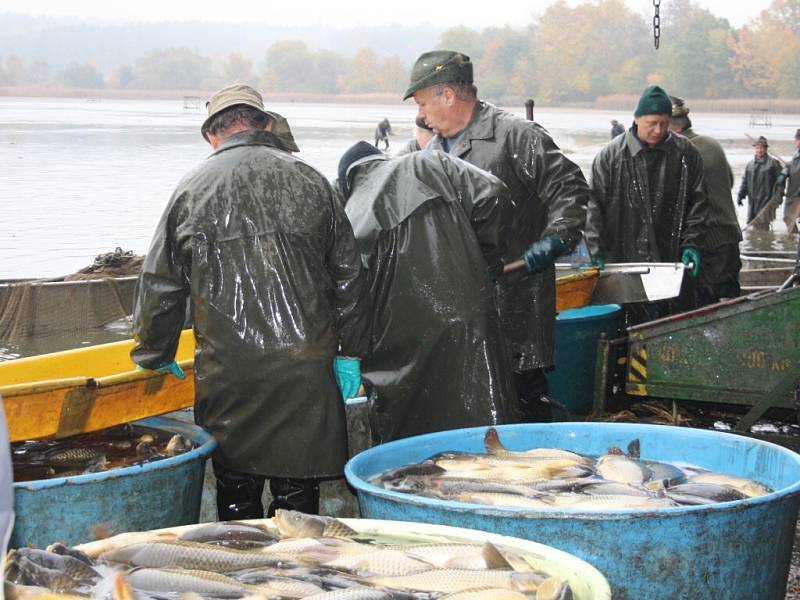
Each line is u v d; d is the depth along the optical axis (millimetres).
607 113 170125
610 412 7121
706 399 6773
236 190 4117
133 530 3801
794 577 4438
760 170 21172
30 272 13312
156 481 3840
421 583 2553
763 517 3115
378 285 4730
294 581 2582
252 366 4070
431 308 4656
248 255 4086
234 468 4184
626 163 7707
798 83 187375
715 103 185000
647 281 7086
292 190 4148
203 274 4105
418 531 2945
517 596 2422
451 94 5516
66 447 4414
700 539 3020
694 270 7762
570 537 3012
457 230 4684
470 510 3090
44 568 2555
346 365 4398
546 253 5371
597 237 7691
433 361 4688
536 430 4094
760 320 6531
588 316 7148
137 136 55281
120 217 19781
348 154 5039
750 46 189125
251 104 4301
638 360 6965
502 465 3674
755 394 6613
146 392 4438
